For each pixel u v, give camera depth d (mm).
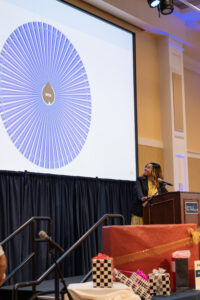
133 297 3250
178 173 8719
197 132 10734
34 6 6305
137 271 3699
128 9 7887
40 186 6008
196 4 8836
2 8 5836
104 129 7289
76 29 6996
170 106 8758
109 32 7652
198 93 10906
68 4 6859
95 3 7406
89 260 6566
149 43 8828
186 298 3633
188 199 4922
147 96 8602
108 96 7453
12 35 5926
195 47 9578
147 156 8336
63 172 6477
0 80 5672
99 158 7125
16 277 5480
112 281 3375
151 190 6012
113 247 3830
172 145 8641
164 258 3955
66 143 6570
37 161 6066
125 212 7410
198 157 10602
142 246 3900
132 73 8023
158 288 3643
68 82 6738
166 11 7008
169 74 8844
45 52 6402
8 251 5469
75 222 6516
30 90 6086
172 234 4016
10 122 5738
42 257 5816
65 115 6609
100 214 6910
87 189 6793
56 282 3361
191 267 4078
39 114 6184
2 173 5555
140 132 8297
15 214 5594
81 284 3539
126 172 7594
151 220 5145
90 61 7191
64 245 6246
